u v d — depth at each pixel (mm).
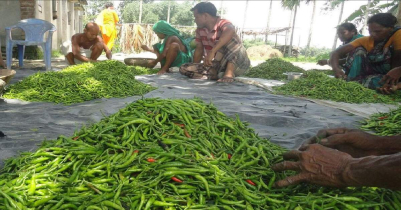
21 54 10859
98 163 2236
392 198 2008
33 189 2002
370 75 7266
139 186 2051
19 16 13500
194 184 2119
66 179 2137
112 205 1891
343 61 8648
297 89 6914
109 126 2504
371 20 7098
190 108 2795
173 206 1942
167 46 9992
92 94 5617
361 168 1709
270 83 8562
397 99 6293
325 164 1837
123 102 5324
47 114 4430
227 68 8523
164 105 2738
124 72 7355
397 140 2160
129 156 2266
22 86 5770
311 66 20453
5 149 3070
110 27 13891
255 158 2469
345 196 1974
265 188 2182
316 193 2047
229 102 5625
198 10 8664
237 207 2014
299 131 4051
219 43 8203
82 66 7738
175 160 2262
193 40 10930
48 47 9883
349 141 2168
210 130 2689
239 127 2988
